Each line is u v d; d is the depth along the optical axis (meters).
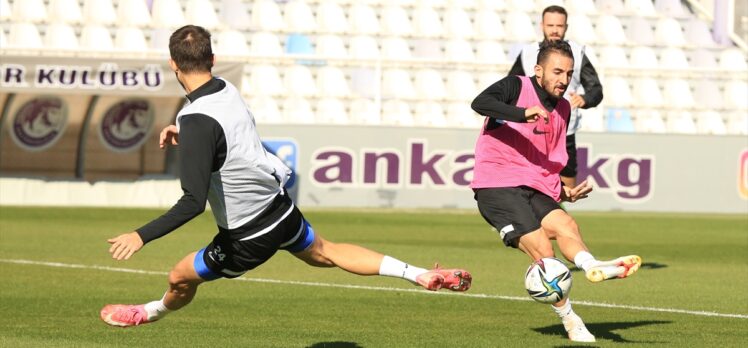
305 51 90.25
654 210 77.56
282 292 36.19
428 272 21.02
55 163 77.56
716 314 31.94
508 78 26.17
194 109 20.31
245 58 79.81
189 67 20.72
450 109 87.00
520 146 26.20
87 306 32.44
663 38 96.88
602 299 35.19
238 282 38.78
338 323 29.61
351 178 74.94
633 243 56.19
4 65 73.44
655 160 77.44
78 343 25.86
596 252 51.50
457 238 56.69
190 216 19.78
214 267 21.56
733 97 90.31
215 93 20.59
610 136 76.88
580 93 40.38
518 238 25.48
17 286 36.72
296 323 29.55
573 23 95.81
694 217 74.38
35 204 76.62
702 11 99.56
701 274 42.94
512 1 96.38
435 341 26.53
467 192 76.00
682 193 77.88
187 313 31.28
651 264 46.56
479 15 95.06
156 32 88.25
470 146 75.94
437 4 94.75
